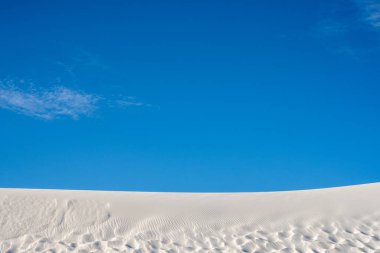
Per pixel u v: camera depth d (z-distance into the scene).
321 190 22.16
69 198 21.11
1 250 17.47
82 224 19.34
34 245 17.78
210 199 21.69
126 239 18.27
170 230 18.84
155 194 22.52
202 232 18.69
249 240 18.02
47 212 20.06
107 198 21.39
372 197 20.50
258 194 22.53
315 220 19.08
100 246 17.70
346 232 18.25
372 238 17.81
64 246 17.69
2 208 20.27
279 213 19.83
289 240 17.95
